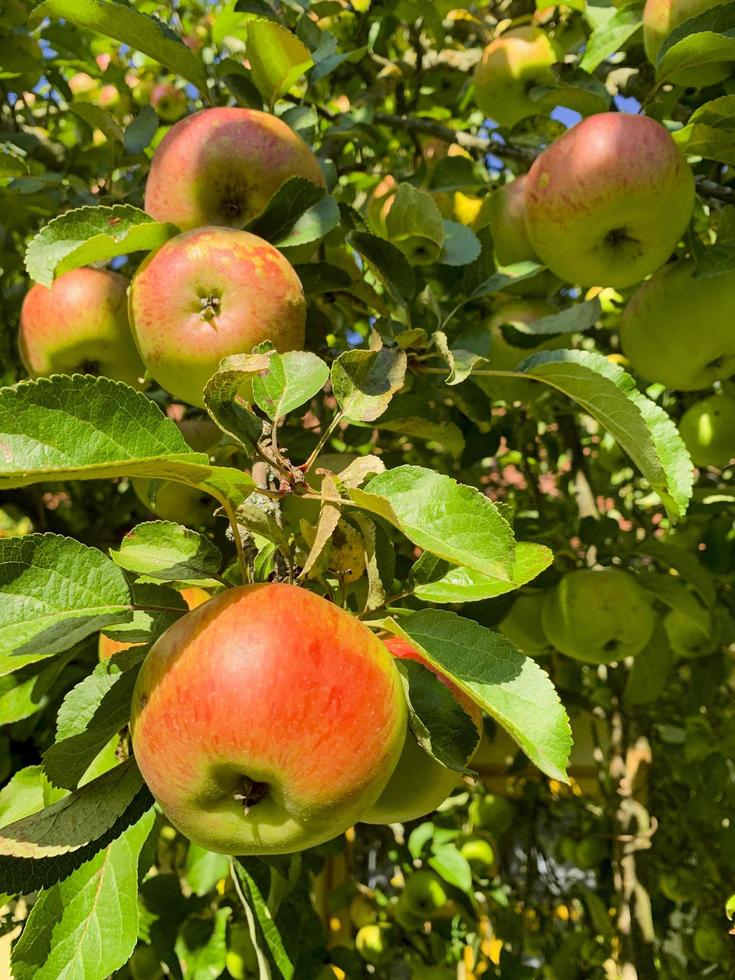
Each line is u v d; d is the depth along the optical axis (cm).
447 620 29
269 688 23
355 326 75
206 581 32
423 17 72
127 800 28
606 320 79
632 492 84
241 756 24
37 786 40
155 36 45
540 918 88
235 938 59
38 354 47
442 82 82
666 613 76
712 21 47
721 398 63
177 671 24
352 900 82
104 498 73
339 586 35
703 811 77
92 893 31
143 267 38
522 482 93
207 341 36
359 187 76
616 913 76
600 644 59
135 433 25
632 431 38
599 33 55
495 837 83
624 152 44
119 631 30
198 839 27
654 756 93
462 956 81
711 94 58
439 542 26
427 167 70
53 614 27
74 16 44
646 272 49
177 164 41
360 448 70
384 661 26
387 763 25
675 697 93
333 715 24
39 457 24
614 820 73
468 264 52
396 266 44
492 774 101
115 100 78
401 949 78
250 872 41
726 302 50
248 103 51
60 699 56
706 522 75
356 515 30
